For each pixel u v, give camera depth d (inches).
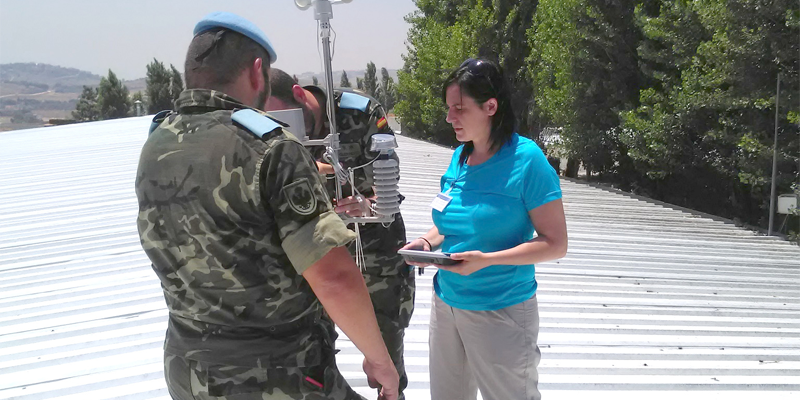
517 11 821.2
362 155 91.5
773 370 120.3
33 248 186.4
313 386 56.7
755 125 380.2
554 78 625.9
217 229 52.0
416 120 1028.5
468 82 71.7
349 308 53.7
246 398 55.2
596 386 110.3
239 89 56.4
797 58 331.9
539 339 131.1
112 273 161.8
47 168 316.8
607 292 168.1
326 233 51.4
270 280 53.6
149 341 122.3
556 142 634.2
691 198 522.0
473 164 78.7
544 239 72.1
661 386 111.3
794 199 319.0
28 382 107.5
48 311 138.9
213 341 54.9
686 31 435.5
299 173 51.9
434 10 1043.3
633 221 299.1
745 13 348.5
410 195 267.0
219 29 55.9
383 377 60.1
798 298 180.2
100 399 100.7
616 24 519.5
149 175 54.8
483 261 69.8
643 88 525.0
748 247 262.5
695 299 171.0
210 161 52.2
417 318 137.9
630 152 493.4
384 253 91.2
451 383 83.7
